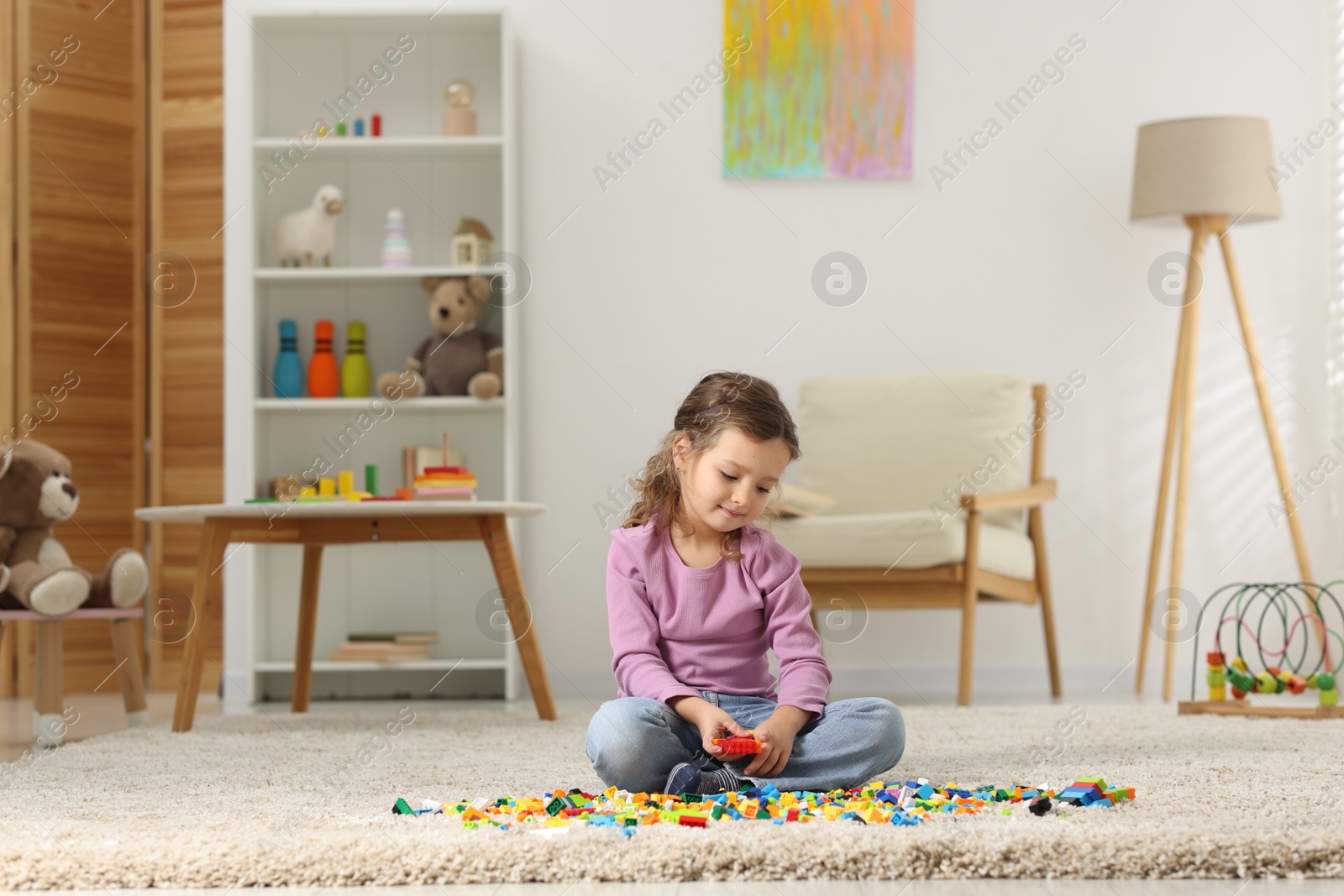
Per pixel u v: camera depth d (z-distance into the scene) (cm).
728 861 104
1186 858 105
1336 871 104
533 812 125
